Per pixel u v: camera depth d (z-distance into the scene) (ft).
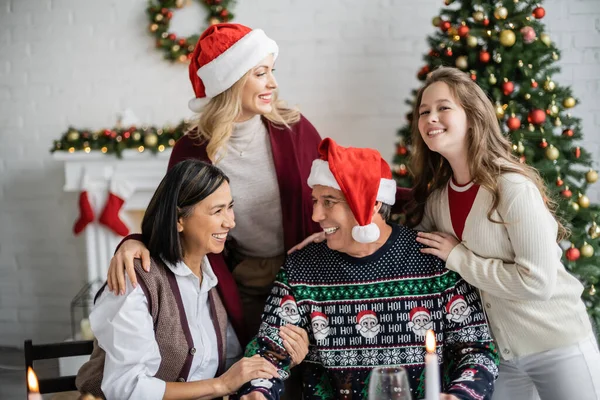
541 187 5.81
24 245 13.10
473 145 5.67
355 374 5.77
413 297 5.73
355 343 5.76
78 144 11.51
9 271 13.20
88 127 12.64
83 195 11.65
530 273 5.42
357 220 5.45
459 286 5.73
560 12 11.30
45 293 13.16
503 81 9.31
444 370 5.81
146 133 11.43
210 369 5.90
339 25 11.81
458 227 5.89
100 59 12.46
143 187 11.66
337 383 5.81
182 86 12.34
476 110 5.63
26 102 12.73
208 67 6.22
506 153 5.84
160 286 5.56
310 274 5.90
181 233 5.73
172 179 5.56
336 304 5.79
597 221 9.58
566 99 9.45
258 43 6.17
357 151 5.67
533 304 5.77
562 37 11.35
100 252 11.96
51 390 6.00
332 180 5.57
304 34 11.90
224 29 6.33
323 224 5.72
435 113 5.67
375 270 5.77
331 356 5.79
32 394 3.87
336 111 12.01
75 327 13.08
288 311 5.85
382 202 5.75
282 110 6.89
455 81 5.67
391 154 11.97
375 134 11.98
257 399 5.17
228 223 5.67
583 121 11.50
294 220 6.61
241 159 6.53
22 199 12.98
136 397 5.21
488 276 5.54
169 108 12.42
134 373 5.26
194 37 11.93
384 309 5.73
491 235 5.65
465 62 9.34
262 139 6.57
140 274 5.48
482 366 5.43
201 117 6.48
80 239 12.93
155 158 11.45
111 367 5.28
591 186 11.59
